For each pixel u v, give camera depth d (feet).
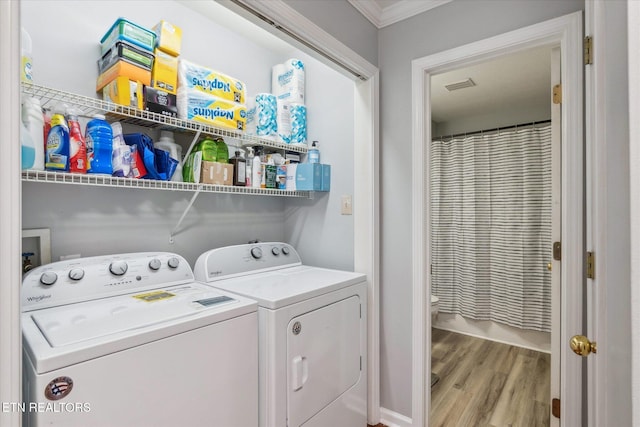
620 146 2.03
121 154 4.28
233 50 6.59
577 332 4.46
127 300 4.03
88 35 4.65
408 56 6.09
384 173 6.43
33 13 4.17
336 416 5.13
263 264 6.09
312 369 4.65
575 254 4.48
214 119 5.19
